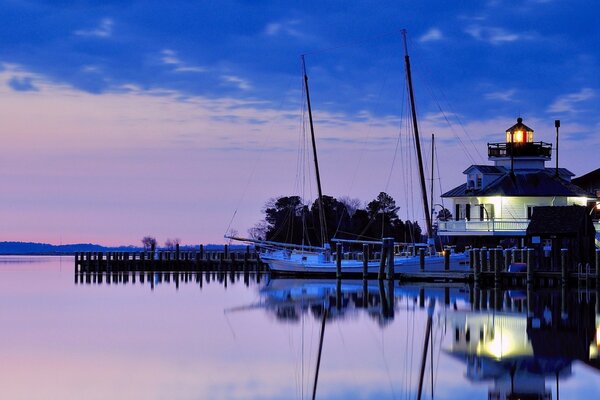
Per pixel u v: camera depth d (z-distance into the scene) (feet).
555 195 304.30
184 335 152.56
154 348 137.80
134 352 134.10
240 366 121.80
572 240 249.14
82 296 241.35
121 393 105.60
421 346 135.64
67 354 132.46
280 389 107.45
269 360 126.31
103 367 121.60
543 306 187.32
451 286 248.73
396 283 264.11
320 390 106.63
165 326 165.48
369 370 117.80
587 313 173.68
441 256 271.49
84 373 117.29
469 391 104.53
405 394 103.86
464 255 270.46
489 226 302.86
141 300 225.35
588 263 238.07
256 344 141.28
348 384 109.70
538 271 233.14
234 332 155.74
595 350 129.39
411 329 154.40
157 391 106.63
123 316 184.03
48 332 157.69
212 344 142.00
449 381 109.91
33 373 117.50
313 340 144.36
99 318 180.45
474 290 231.91
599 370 115.14
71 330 160.45
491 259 247.50
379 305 196.13
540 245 253.44
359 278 292.61
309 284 277.64
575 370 115.14
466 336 144.46
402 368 118.73
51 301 224.12
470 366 118.73
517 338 141.28
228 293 247.09
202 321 173.27
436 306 190.39
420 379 111.34
